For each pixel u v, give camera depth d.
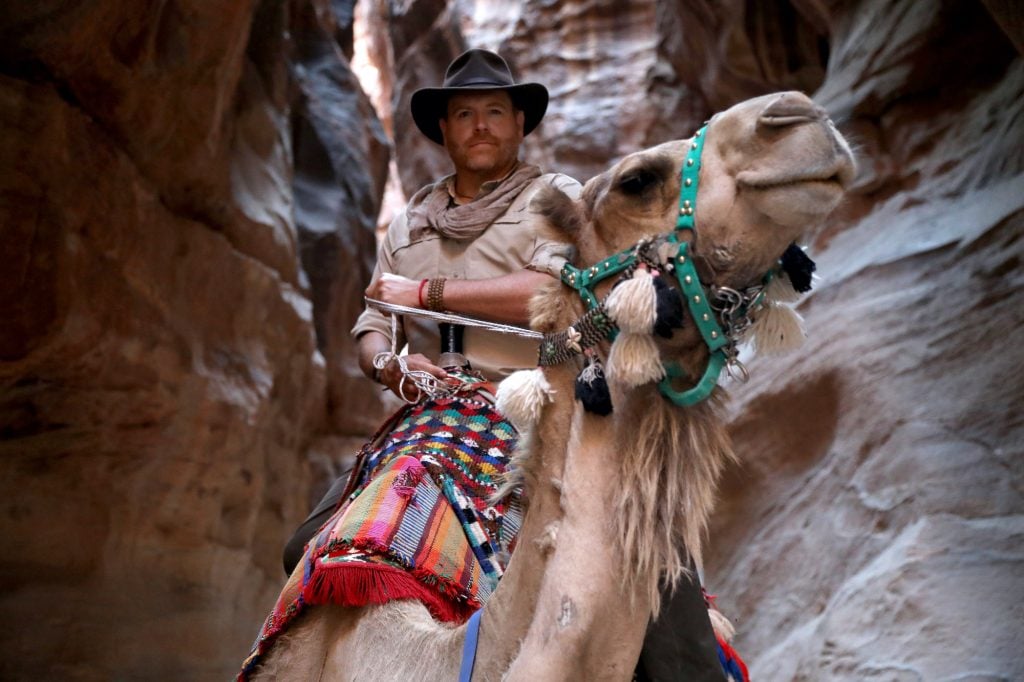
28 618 8.08
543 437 2.30
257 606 10.72
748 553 7.72
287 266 11.30
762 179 2.09
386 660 2.52
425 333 3.55
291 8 14.45
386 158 15.37
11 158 7.57
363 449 3.25
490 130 3.69
